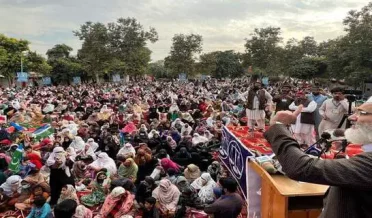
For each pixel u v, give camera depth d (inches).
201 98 983.6
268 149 262.5
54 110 792.9
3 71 1804.9
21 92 1290.6
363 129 64.3
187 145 440.8
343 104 304.2
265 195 134.2
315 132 366.6
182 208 296.2
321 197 118.2
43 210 263.4
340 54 1433.3
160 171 345.1
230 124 492.4
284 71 2409.0
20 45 1884.8
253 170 166.7
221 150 361.7
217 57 2974.9
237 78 2952.8
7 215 306.5
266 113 380.8
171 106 771.4
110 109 740.7
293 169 63.8
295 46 2493.8
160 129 533.0
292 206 118.6
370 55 1322.6
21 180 325.1
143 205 279.4
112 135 466.3
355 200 62.8
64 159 319.9
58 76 2193.7
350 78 1342.3
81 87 1710.1
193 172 349.1
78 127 553.0
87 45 2226.9
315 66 2106.3
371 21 1320.1
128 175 363.6
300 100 347.9
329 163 61.0
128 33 2315.5
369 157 59.2
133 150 413.1
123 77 2378.2
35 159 381.4
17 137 502.0
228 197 215.6
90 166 372.2
